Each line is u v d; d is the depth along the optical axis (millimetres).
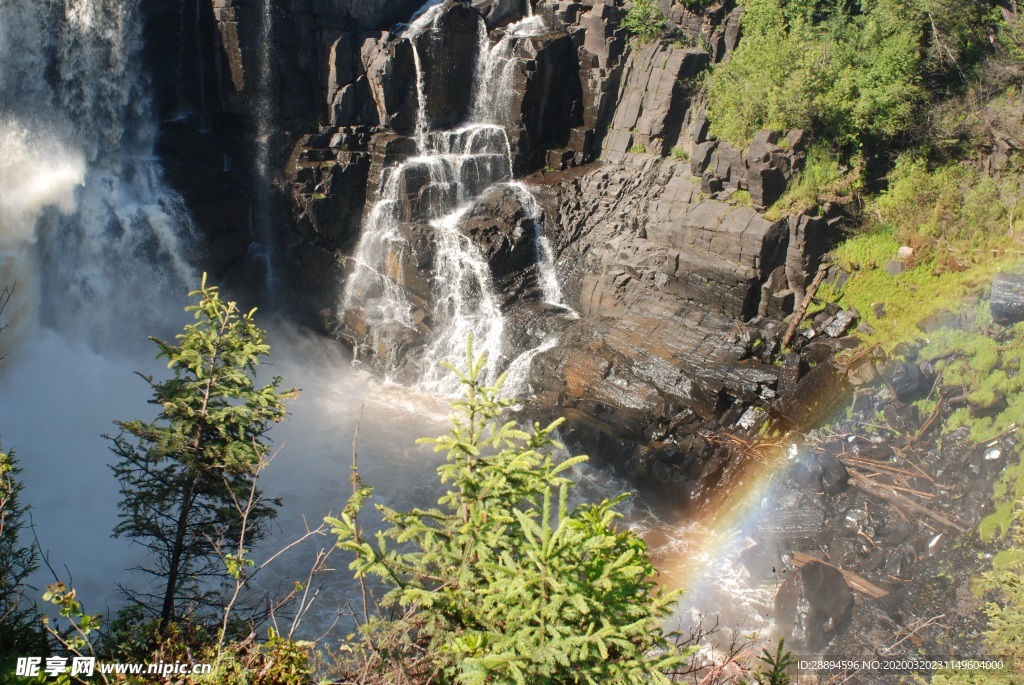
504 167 34188
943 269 25359
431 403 29188
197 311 12578
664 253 29078
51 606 18547
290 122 33469
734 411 24609
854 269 26312
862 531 20766
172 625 10242
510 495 8789
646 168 31484
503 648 7645
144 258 31094
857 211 27234
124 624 10977
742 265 26953
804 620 17938
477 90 35094
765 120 28406
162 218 31094
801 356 24891
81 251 29922
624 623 7918
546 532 7684
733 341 26250
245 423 12328
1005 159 26859
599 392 26766
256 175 33375
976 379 22250
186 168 32031
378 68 32656
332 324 32750
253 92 32812
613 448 24500
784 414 23781
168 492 12453
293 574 20078
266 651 9648
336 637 17797
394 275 32062
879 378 23625
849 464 22375
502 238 31500
